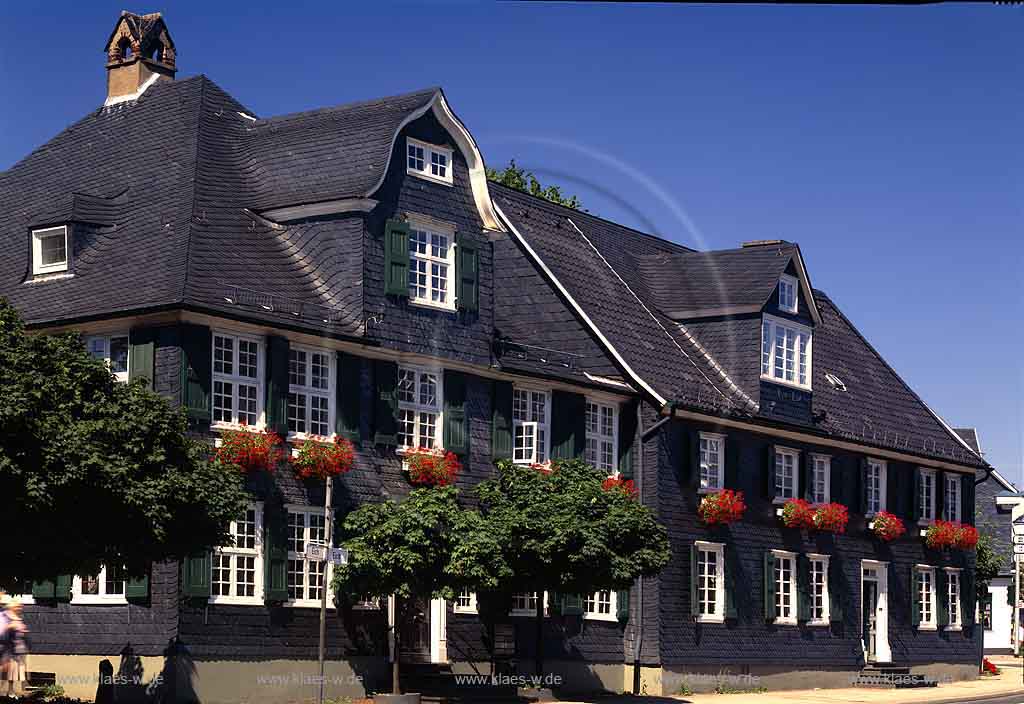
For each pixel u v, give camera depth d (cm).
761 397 4100
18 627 2291
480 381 3369
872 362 5169
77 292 2888
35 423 2141
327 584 2917
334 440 2969
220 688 2698
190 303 2677
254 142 3350
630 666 3712
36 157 3531
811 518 4228
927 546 4912
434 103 3294
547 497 3091
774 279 4159
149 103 3472
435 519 2812
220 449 2698
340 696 2944
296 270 3083
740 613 3988
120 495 2209
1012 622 7312
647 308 4175
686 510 3828
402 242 3159
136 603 2683
